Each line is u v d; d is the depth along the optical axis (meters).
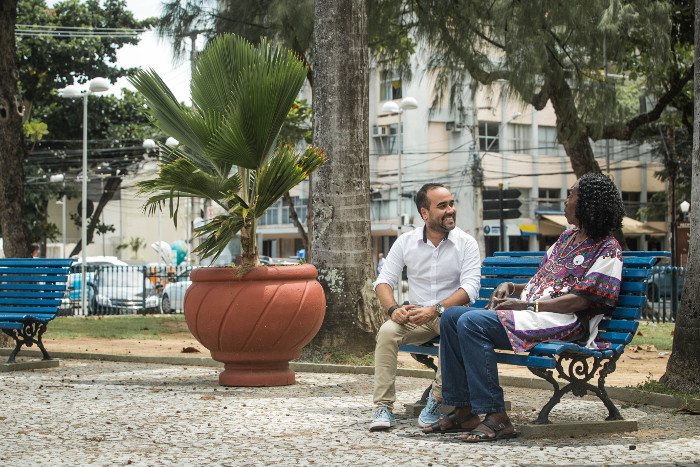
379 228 44.56
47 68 34.69
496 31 13.50
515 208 19.03
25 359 9.88
